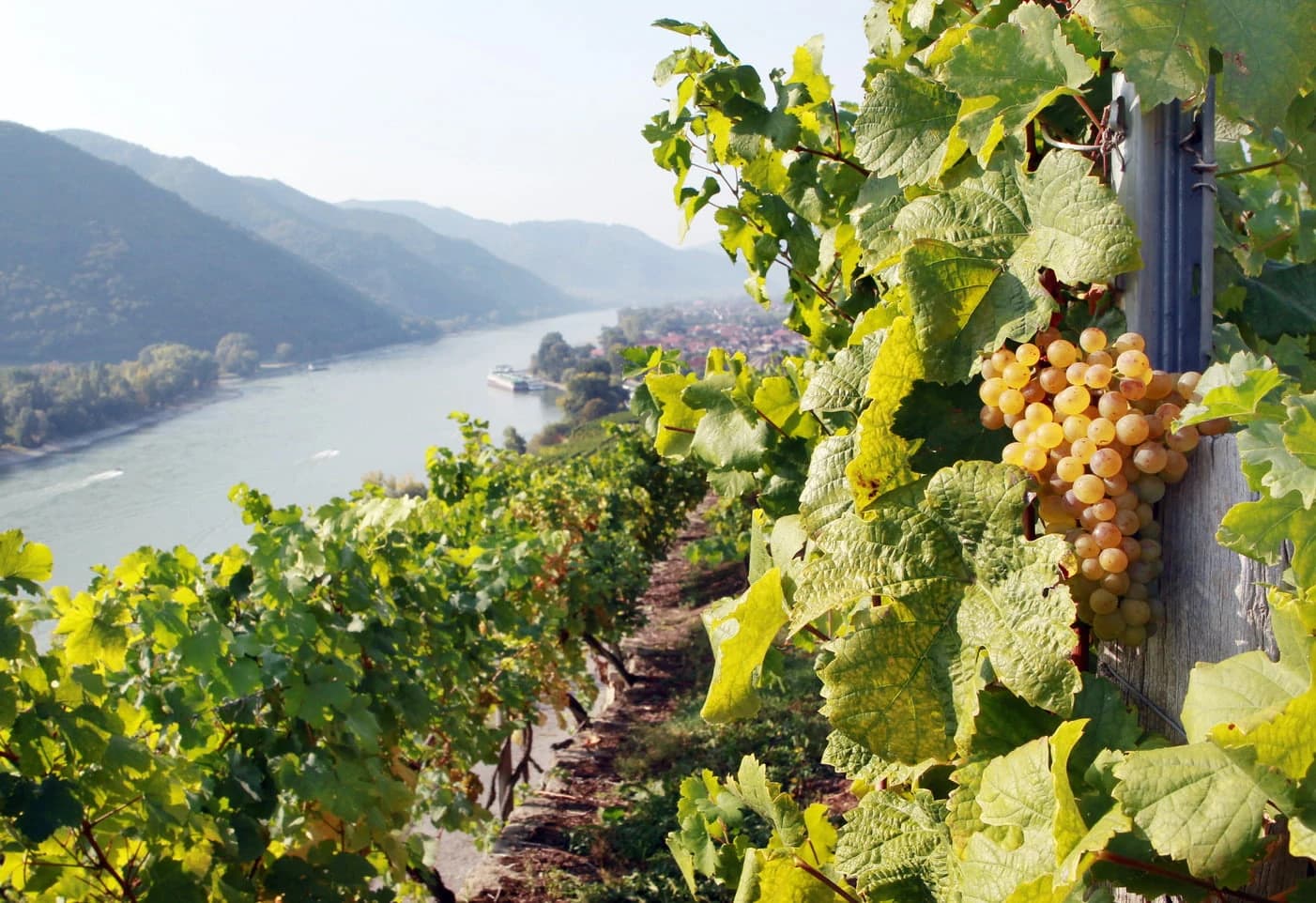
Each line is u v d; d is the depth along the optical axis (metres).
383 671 5.09
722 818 2.46
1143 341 1.20
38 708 2.62
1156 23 1.12
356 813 4.10
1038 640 1.08
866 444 1.37
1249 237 1.99
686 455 2.79
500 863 6.76
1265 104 1.09
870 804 1.64
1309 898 1.01
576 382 90.62
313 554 4.66
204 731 3.71
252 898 3.59
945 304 1.28
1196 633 1.17
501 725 7.59
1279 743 0.87
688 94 2.61
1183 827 0.93
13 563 2.57
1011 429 1.34
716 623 1.83
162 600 3.81
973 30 1.32
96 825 2.84
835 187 2.44
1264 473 0.97
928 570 1.18
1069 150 1.34
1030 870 1.08
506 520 8.70
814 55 2.49
